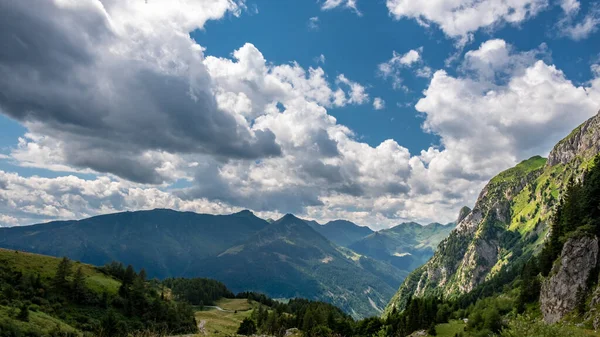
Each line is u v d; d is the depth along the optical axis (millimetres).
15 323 122562
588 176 170375
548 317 130125
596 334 101312
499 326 137625
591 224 137750
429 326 199750
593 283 121688
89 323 171250
